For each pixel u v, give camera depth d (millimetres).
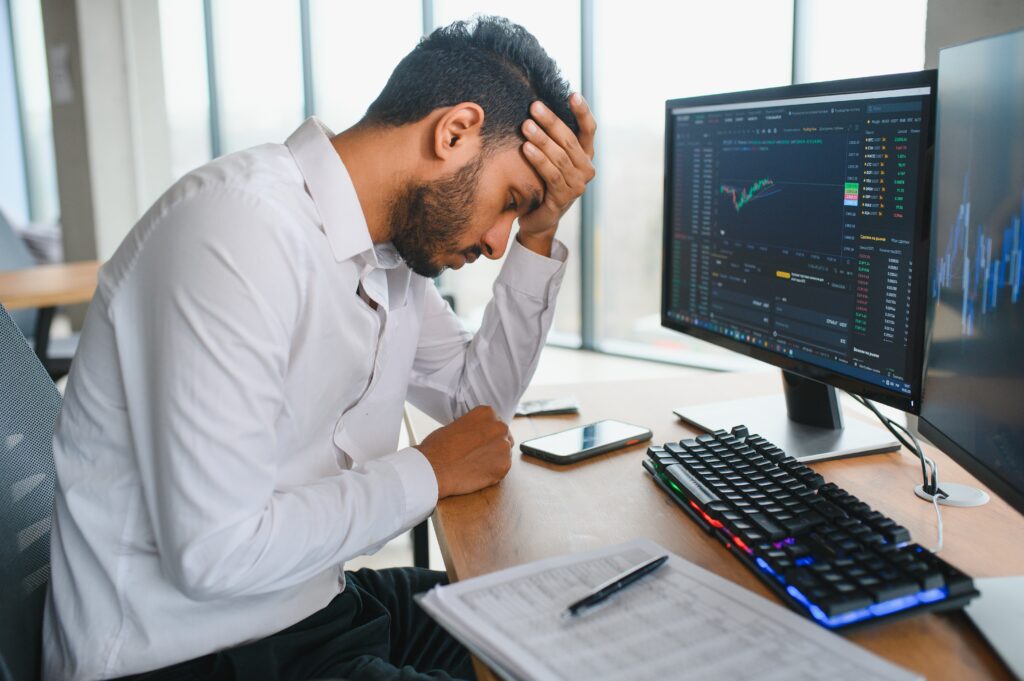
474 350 1305
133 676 929
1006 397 742
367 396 1100
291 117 5609
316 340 934
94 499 919
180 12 5656
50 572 984
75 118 5402
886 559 752
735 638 666
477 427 1082
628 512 962
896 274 994
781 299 1193
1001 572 792
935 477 984
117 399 909
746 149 1227
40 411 1016
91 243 5555
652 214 4496
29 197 6930
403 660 1183
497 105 943
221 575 807
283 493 889
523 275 1233
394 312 1093
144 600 914
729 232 1289
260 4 5523
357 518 905
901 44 3102
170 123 5711
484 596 742
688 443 1081
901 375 1002
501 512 967
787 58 3572
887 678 605
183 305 812
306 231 901
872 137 1004
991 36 787
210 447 801
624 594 744
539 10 4488
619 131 4434
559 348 4965
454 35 961
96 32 5305
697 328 1400
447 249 987
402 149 939
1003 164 760
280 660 972
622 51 4293
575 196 1059
